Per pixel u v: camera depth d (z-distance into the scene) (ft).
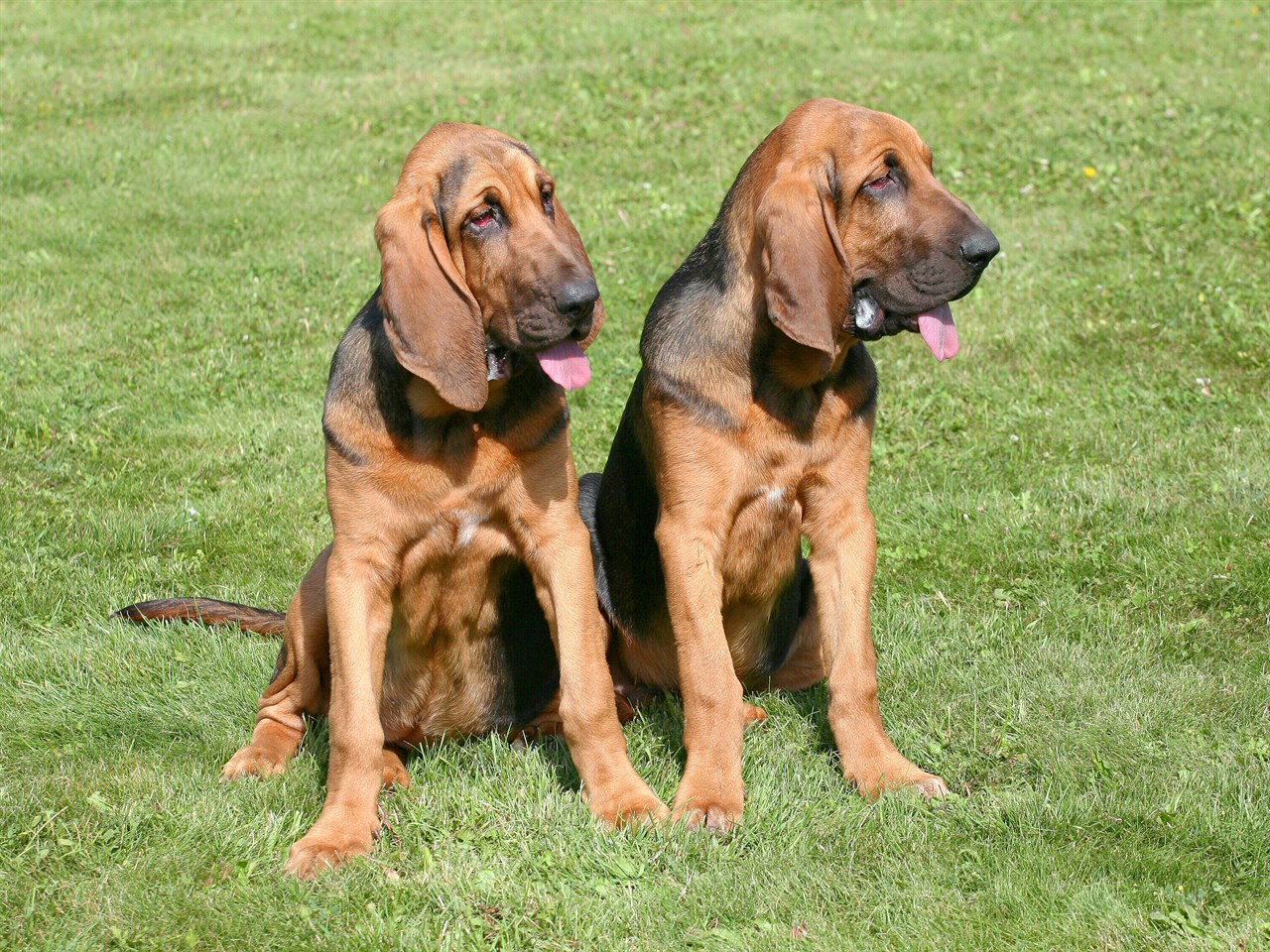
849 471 12.82
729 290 12.60
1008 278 28.04
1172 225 30.14
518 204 11.73
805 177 12.24
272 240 32.96
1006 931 10.02
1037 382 23.03
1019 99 41.37
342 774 11.70
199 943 10.04
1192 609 15.90
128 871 10.91
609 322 26.63
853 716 12.59
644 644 14.61
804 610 14.92
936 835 11.41
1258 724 13.20
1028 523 18.24
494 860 11.14
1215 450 19.72
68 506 19.71
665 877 10.91
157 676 15.05
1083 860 10.91
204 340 26.66
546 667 13.94
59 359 25.52
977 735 13.26
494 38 53.52
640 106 43.16
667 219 32.68
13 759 13.17
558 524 12.35
